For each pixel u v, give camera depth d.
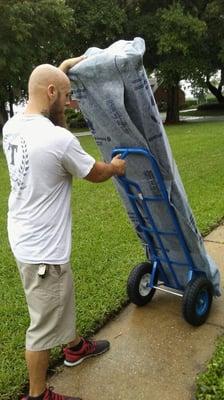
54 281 2.43
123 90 2.72
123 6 23.22
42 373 2.56
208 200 6.26
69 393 2.81
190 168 8.56
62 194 2.46
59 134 2.37
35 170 2.37
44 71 2.44
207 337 3.22
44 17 17.97
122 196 3.32
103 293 3.84
